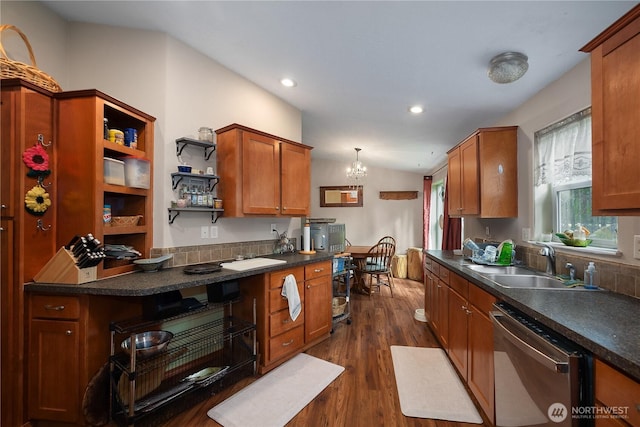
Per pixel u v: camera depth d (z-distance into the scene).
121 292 1.52
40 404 1.58
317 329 2.75
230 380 2.12
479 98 2.57
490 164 2.63
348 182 6.43
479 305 1.81
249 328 2.18
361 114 3.31
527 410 1.24
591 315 1.18
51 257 1.68
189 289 2.40
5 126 1.54
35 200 1.59
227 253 2.60
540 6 1.46
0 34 1.62
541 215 2.36
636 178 1.06
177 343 2.23
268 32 2.00
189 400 1.88
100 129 1.70
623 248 1.54
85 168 1.68
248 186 2.45
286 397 1.93
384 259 4.88
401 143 4.32
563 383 1.00
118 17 2.03
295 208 2.88
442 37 1.81
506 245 2.38
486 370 1.68
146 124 2.08
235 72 2.65
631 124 1.08
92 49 2.13
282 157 2.74
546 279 1.93
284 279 2.40
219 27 2.03
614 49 1.14
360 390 2.03
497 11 1.53
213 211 2.41
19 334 1.55
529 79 2.14
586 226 1.98
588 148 1.86
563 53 1.82
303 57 2.27
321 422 1.71
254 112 2.83
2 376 1.53
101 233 1.70
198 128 2.38
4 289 1.54
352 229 6.40
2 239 1.54
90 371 1.60
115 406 1.69
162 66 2.16
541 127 2.29
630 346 0.89
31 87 1.59
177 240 2.23
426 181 6.05
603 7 1.42
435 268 2.92
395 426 1.68
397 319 3.51
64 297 1.58
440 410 1.81
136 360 1.66
